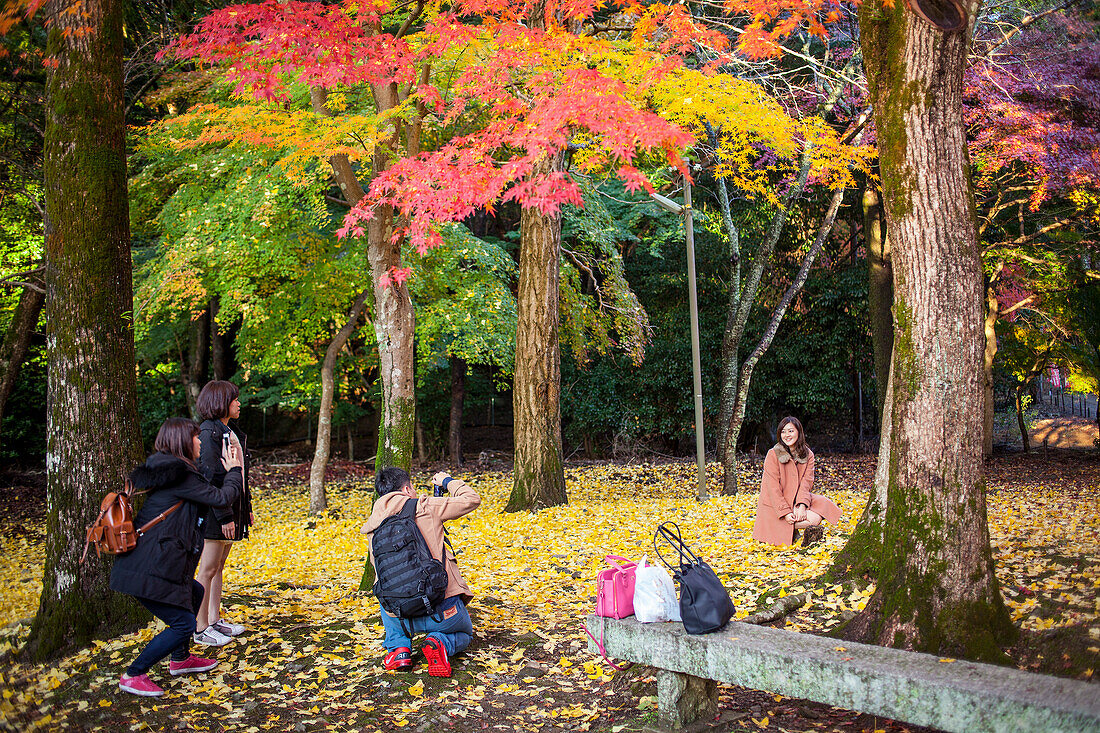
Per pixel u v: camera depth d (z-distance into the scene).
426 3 7.22
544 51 6.68
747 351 20.17
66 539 5.23
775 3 6.57
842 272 20.16
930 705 3.01
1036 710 2.76
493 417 25.73
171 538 4.32
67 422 5.32
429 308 13.70
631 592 4.10
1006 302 18.09
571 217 14.95
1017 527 7.60
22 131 13.34
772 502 7.15
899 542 4.27
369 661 4.89
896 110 4.29
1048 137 12.94
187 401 19.89
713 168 12.17
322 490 13.38
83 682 4.51
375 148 7.01
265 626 5.59
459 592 4.87
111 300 5.51
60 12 5.45
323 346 17.78
